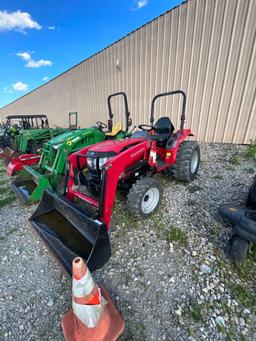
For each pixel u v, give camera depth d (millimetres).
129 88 6340
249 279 1544
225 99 4191
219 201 2580
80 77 8859
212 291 1473
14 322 1376
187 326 1269
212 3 3859
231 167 3520
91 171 2271
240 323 1267
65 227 1952
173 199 2746
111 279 1631
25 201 2832
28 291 1597
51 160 3469
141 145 2254
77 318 1139
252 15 3498
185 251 1851
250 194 2045
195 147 3104
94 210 2607
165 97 5270
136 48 5648
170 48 4793
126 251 1912
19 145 5914
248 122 4004
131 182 2371
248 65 3750
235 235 1654
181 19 4402
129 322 1314
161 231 2145
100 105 8031
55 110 12945
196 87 4559
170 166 3090
